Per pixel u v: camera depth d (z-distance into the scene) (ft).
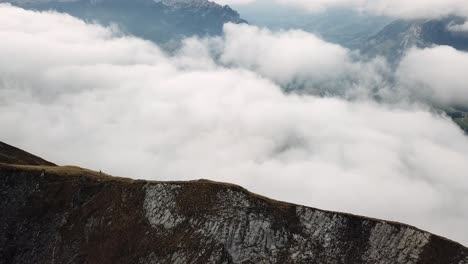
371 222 355.56
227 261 331.57
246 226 349.61
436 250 335.67
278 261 336.90
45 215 372.17
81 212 372.38
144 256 339.77
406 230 347.97
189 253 335.67
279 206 366.02
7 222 365.81
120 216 364.79
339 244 347.15
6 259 350.43
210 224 348.59
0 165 388.98
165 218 358.23
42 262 349.41
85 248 351.87
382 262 336.70
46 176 392.27
